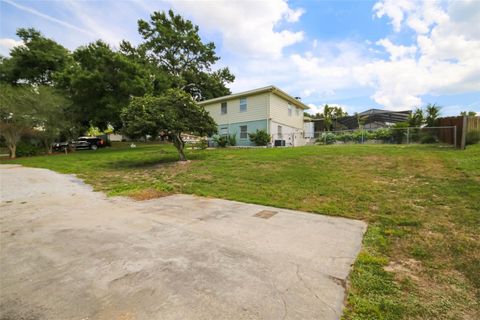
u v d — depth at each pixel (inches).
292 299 74.7
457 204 157.2
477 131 395.5
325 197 197.5
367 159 334.3
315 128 1184.2
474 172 217.6
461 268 91.8
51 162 511.8
